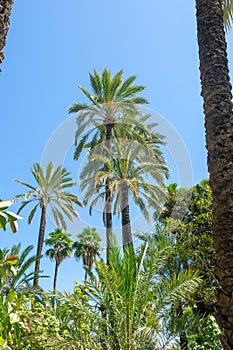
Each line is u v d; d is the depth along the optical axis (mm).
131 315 5773
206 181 12984
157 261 6254
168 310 5816
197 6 4660
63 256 26453
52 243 26609
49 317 6637
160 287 6191
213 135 3791
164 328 5559
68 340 5746
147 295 6039
